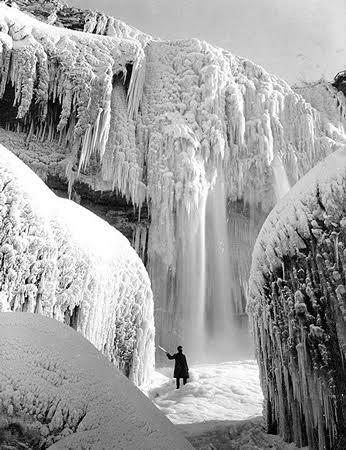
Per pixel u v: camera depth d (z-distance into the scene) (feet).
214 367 34.50
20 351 9.53
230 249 60.44
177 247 54.70
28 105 47.57
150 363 30.42
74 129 50.52
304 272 15.72
